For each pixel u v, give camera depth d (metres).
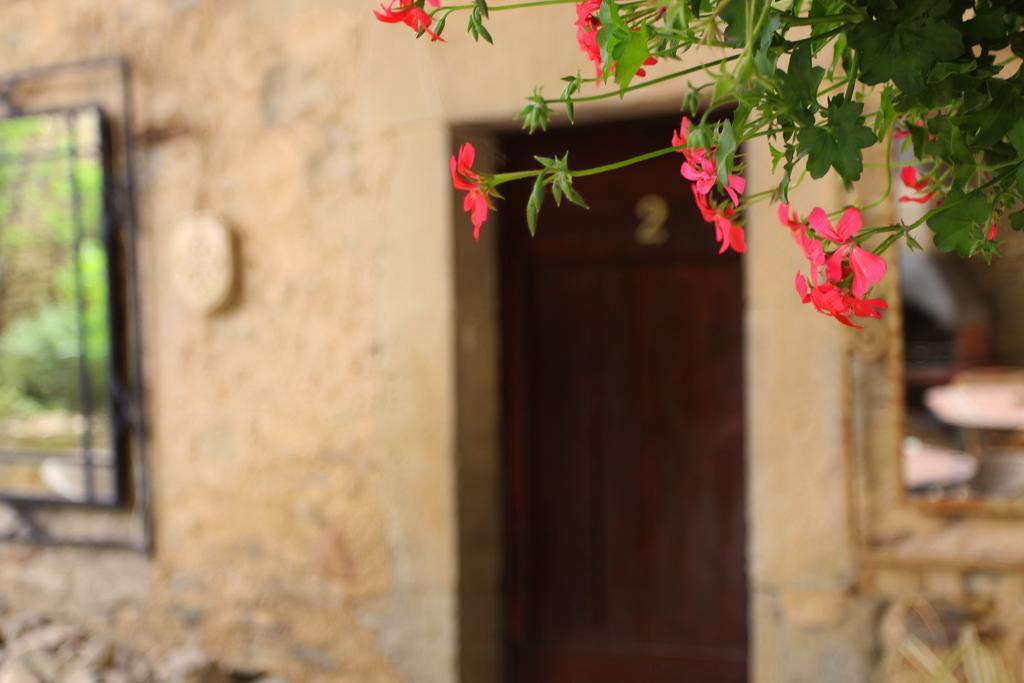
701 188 0.96
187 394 3.22
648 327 2.99
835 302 0.94
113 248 3.30
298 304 3.05
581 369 3.05
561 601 3.10
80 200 3.45
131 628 3.32
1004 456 2.31
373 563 2.97
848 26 0.91
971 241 0.96
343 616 3.02
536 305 3.08
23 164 3.88
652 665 3.02
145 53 3.23
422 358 2.88
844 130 0.87
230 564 3.17
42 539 3.44
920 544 2.41
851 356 2.43
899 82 0.89
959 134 1.00
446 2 2.56
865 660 2.45
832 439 2.46
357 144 2.95
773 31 0.85
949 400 2.36
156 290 3.25
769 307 2.50
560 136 3.01
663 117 2.86
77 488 3.51
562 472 3.08
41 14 3.39
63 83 3.39
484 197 1.00
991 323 2.31
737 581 2.94
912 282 2.36
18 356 4.40
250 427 3.13
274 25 3.05
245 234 3.11
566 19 2.62
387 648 2.96
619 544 3.05
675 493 2.99
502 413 3.10
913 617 2.34
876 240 2.35
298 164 3.03
